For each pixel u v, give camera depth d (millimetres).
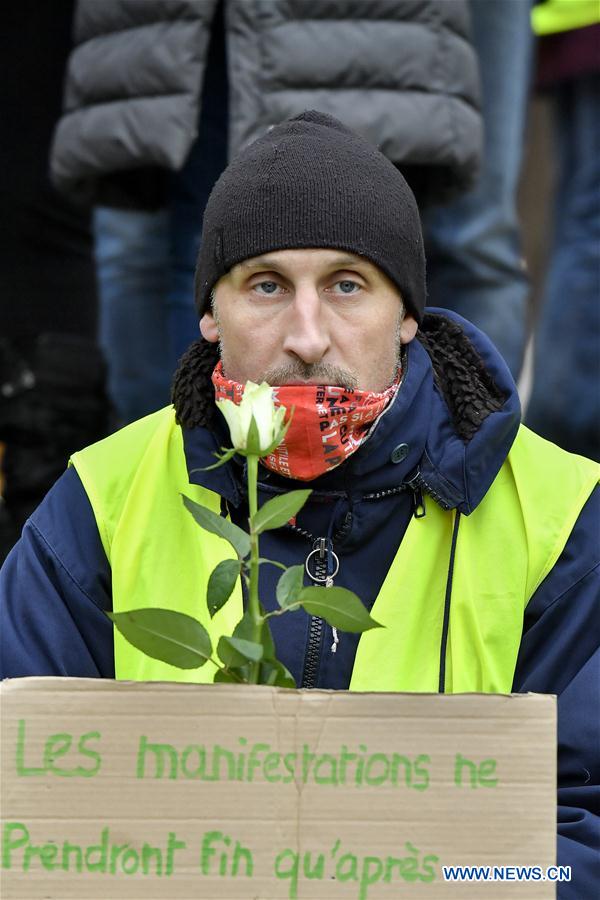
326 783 4473
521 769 4496
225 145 9844
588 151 11320
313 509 5934
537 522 5867
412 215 5891
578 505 5902
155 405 11180
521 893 4484
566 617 5832
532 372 11773
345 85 8844
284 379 5645
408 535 5902
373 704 4488
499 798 4492
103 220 10984
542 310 11711
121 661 5777
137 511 5953
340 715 4484
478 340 6148
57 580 5918
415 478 5922
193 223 10125
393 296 5809
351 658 5793
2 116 10789
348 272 5695
